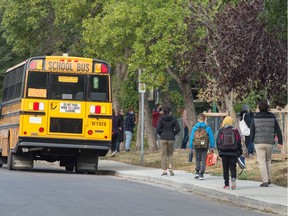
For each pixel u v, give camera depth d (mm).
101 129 59188
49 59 58594
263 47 54375
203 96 77125
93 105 59062
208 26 59594
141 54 63781
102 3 79750
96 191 41688
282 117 63125
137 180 55219
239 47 54906
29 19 90125
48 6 90125
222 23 56406
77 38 92500
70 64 58906
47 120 58281
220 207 38344
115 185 47562
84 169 61812
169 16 60906
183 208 36156
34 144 58094
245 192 42750
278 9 38906
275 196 40719
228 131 44281
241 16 54594
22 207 32406
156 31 62688
